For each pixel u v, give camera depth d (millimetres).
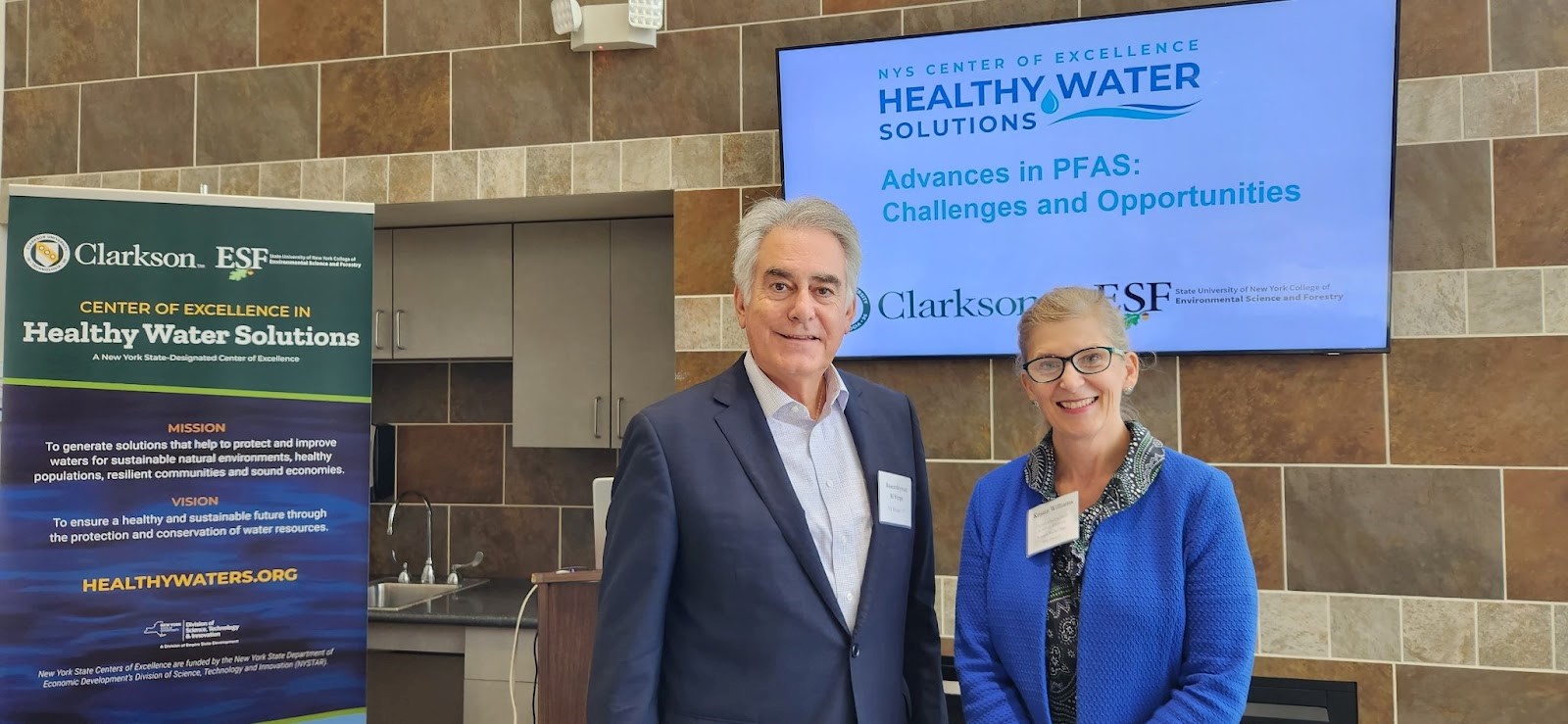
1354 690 2656
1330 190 2605
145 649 2303
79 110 3604
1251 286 2678
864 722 1424
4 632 2217
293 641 2424
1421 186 2635
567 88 3258
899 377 2996
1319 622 2686
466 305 3842
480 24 3326
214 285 2396
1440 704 2602
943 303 2908
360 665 2479
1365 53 2551
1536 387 2553
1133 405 2818
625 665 1394
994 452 2918
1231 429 2750
